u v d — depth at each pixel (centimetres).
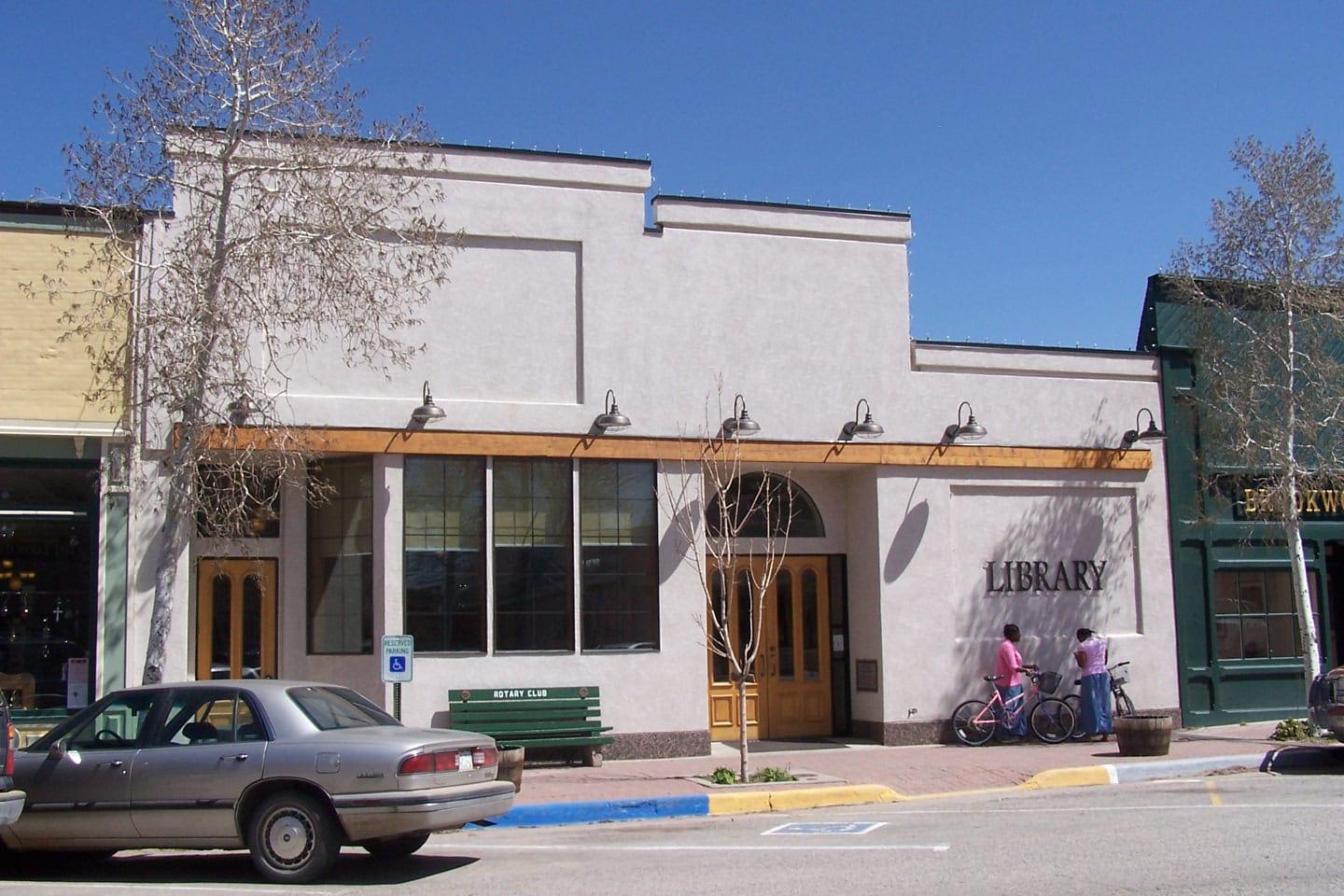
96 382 1381
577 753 1641
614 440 1706
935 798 1429
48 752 1036
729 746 1814
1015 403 1939
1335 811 1205
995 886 893
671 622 1711
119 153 1330
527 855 1109
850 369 1847
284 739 1002
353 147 1412
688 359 1762
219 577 1652
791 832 1202
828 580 1927
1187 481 2031
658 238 1770
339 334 1612
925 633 1853
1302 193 1836
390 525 1603
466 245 1684
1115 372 2000
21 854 1112
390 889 946
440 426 1636
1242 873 920
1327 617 2108
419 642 1605
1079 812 1263
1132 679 1962
